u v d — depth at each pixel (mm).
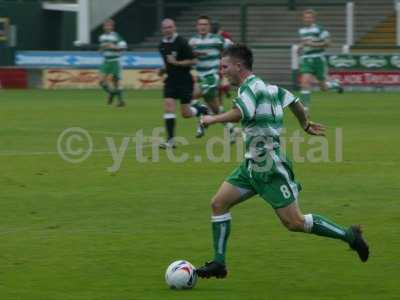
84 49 110875
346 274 23328
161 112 70562
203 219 30328
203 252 25656
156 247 26297
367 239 27328
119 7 113188
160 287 22109
